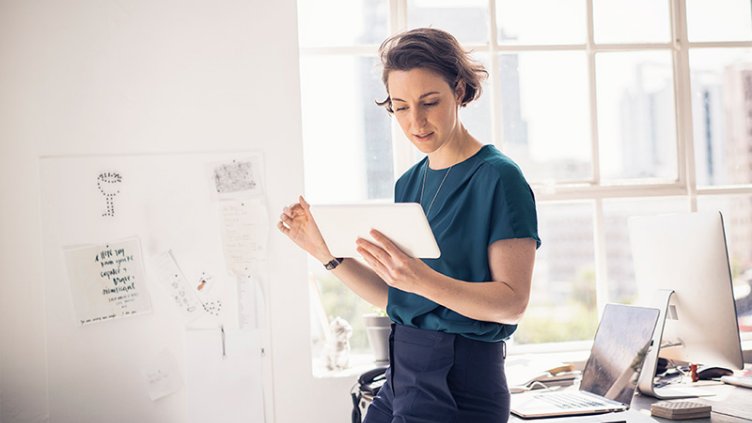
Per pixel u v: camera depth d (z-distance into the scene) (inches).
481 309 63.1
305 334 107.5
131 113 106.4
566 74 118.5
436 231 70.6
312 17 115.8
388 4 115.3
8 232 104.3
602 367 94.3
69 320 105.0
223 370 106.6
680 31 120.0
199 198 107.0
